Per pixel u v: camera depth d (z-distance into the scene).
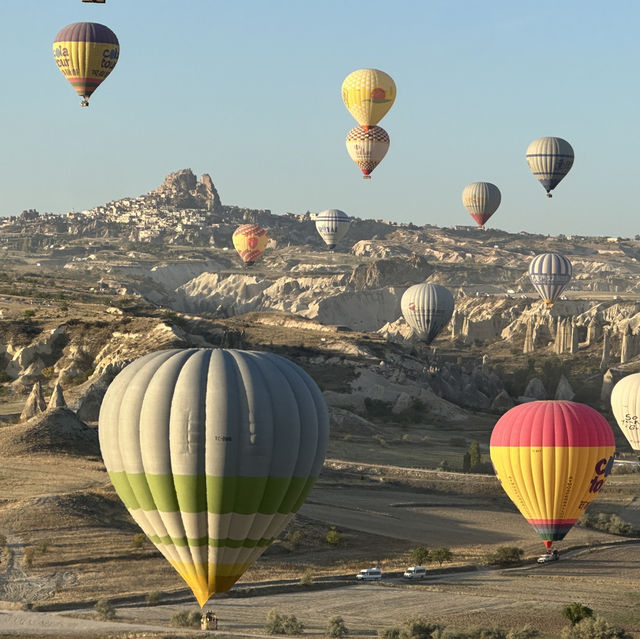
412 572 89.50
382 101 118.62
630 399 124.69
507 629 74.31
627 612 79.75
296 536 97.81
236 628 71.94
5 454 116.00
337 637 70.50
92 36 89.12
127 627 70.94
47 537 91.62
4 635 68.56
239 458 49.25
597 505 125.56
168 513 50.19
